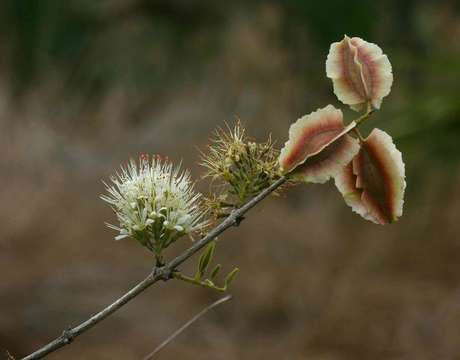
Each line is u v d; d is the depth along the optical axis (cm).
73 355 1138
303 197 1534
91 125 1675
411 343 1175
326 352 1189
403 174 242
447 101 774
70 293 1279
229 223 250
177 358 1145
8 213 1516
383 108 797
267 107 1438
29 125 1655
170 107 1552
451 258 1330
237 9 1354
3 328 1166
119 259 1428
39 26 1233
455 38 1347
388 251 1352
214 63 1398
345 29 1225
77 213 1552
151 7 1323
